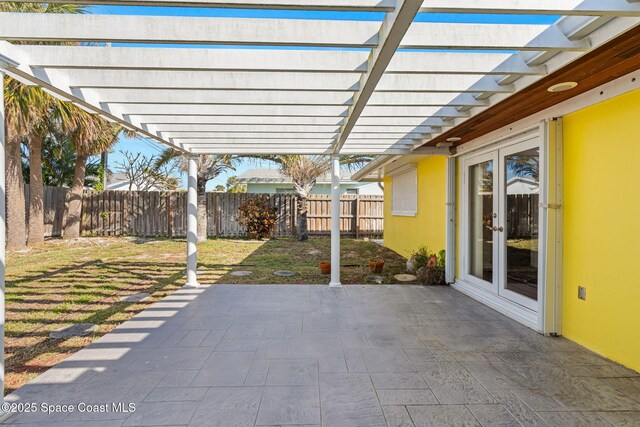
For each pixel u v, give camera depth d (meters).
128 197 12.72
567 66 2.55
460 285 5.37
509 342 3.35
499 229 4.55
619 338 2.90
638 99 2.75
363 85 2.77
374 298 4.89
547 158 3.53
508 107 3.52
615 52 2.34
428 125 4.22
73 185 11.31
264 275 6.47
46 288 5.31
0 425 2.07
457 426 2.08
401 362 2.90
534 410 2.24
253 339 3.37
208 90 3.15
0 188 2.21
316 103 3.39
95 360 2.91
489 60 2.65
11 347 3.18
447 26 2.22
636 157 2.76
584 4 1.83
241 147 5.51
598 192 3.11
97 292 5.10
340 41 2.19
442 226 6.42
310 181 12.43
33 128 8.62
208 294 5.04
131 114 3.76
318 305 4.52
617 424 2.10
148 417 2.14
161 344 3.24
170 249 9.61
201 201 11.45
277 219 13.12
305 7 1.85
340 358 2.97
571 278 3.40
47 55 2.53
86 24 2.17
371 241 12.62
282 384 2.54
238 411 2.21
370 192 19.81
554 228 3.51
